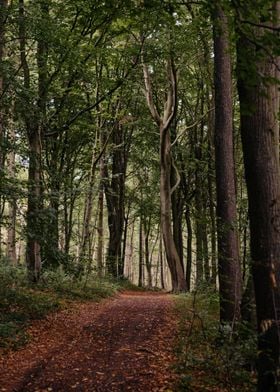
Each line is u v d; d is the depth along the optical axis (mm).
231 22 5328
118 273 36469
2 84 14125
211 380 7871
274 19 4938
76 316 14477
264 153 6172
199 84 29703
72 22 17531
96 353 9945
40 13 13883
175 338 11453
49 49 15977
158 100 33062
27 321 12055
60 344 10727
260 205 6168
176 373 8320
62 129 20109
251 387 7605
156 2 7543
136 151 38500
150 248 59969
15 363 8984
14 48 15938
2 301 13164
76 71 19281
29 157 16031
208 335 10938
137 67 23500
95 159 26406
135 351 10102
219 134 11367
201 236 29938
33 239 13477
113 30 18688
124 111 28453
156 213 39000
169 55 22750
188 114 34531
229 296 10727
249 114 5848
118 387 7570
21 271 17297
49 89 19141
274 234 6117
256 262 6211
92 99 26375
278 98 6445
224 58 11289
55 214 14008
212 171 29234
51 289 17844
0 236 15195
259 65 6109
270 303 6070
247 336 8875
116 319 14359
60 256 14328
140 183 40562
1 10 13070
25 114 15461
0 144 14008
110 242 35469
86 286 21250
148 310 16625
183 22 19750
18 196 13312
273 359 6035
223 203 11195
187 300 19422
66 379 8023
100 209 30406
